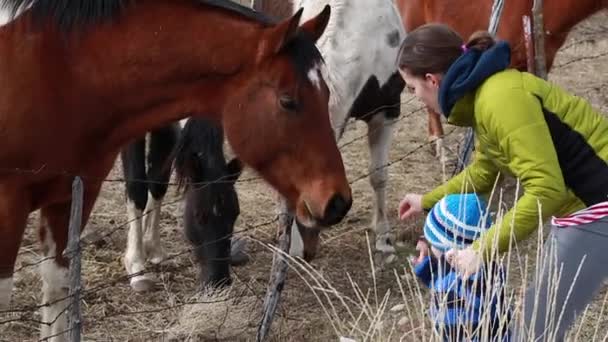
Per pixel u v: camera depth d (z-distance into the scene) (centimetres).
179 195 505
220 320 441
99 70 341
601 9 579
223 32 343
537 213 274
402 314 458
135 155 493
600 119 296
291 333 447
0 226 343
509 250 288
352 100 496
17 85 332
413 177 677
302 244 467
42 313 414
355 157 712
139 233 502
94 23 340
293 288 497
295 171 348
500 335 294
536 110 279
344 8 489
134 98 348
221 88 349
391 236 559
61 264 385
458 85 283
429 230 312
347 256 548
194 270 512
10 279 353
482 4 592
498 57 282
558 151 290
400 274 528
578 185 292
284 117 342
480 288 306
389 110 538
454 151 713
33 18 338
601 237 295
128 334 444
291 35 335
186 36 343
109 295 485
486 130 285
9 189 341
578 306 304
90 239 548
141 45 341
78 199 298
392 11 518
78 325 306
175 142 490
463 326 296
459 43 297
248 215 595
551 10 566
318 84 346
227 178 418
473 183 325
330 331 449
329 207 343
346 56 485
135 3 344
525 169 275
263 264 527
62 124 341
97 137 352
